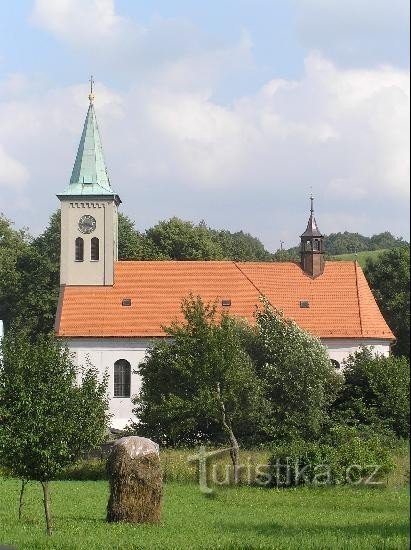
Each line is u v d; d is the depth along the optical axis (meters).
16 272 103.31
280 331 54.44
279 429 51.22
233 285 75.31
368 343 71.75
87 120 76.69
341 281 75.81
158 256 104.38
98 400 29.41
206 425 51.69
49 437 28.12
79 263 74.44
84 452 30.02
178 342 50.97
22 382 28.48
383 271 73.69
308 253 76.56
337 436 44.56
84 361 71.69
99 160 75.94
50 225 111.56
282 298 74.69
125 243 107.31
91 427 28.94
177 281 75.19
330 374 53.00
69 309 72.88
